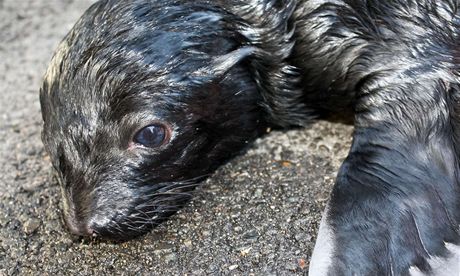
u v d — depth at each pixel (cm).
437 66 56
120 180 56
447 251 52
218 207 60
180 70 55
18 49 81
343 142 64
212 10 57
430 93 55
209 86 56
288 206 59
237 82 58
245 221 58
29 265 58
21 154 68
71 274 57
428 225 52
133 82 54
